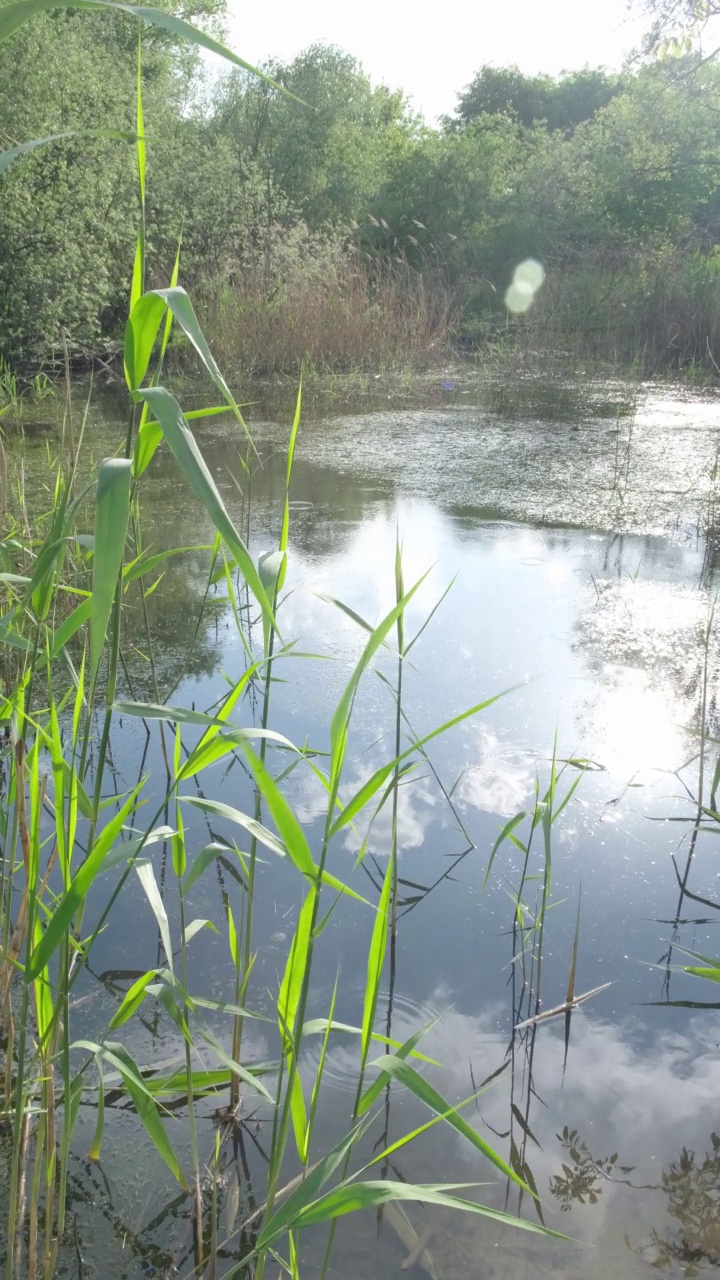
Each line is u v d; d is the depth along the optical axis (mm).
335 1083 1812
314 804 2719
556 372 11227
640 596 4277
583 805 2717
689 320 11922
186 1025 1464
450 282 14172
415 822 2650
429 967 2121
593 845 2557
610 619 4008
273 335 10352
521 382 10594
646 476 6383
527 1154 1664
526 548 4930
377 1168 1633
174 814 2629
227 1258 1474
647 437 7633
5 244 8977
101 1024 1925
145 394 1171
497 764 2914
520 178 15617
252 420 8312
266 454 7027
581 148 15617
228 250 11703
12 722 1624
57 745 1422
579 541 5051
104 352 10094
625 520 5414
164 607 4164
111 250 10289
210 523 5270
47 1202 1375
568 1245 1491
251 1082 1426
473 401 9398
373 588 4344
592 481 6254
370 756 2943
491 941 2217
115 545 1165
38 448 6465
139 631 3881
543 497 5883
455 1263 1463
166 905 2309
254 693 3324
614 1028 1965
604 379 10820
